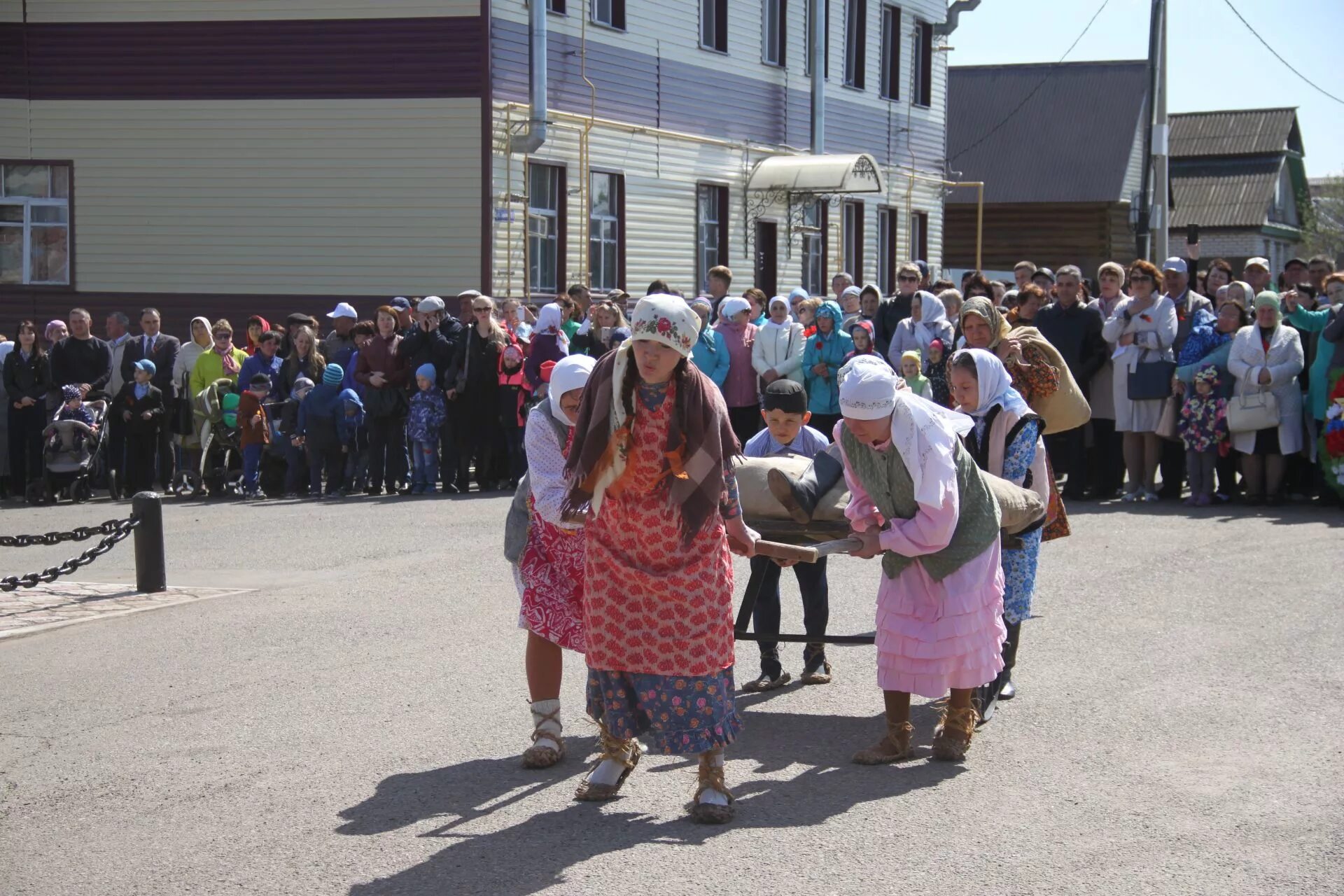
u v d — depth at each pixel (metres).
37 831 5.34
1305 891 4.58
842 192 25.19
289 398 15.05
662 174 21.89
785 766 6.01
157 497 9.92
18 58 19.19
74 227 19.30
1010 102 42.56
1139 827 5.18
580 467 5.20
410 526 12.60
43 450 15.36
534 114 18.62
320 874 4.87
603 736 5.65
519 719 6.69
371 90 18.52
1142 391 13.31
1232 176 52.31
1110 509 13.19
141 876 4.89
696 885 4.71
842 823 5.29
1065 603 8.98
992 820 5.29
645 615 5.26
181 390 15.43
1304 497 13.76
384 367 14.99
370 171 18.62
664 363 5.07
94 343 15.62
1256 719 6.50
